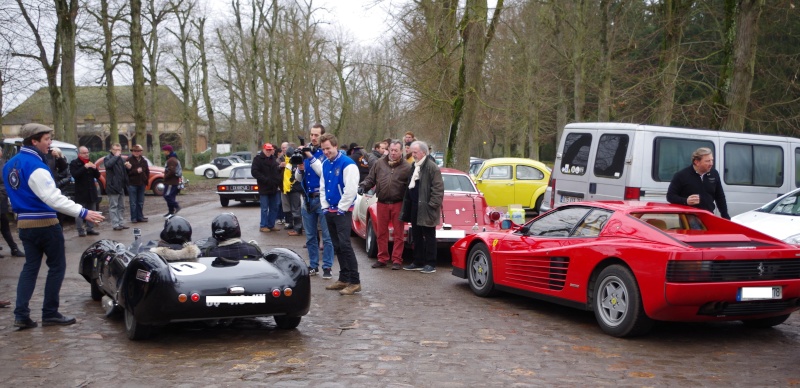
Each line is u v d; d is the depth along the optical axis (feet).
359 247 40.19
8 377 15.78
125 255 20.90
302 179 29.89
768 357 18.10
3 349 18.26
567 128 36.45
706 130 33.24
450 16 53.88
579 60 78.54
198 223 51.98
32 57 81.87
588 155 34.27
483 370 16.61
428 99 63.05
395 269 32.42
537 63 99.14
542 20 86.74
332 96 180.86
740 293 18.37
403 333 20.33
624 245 19.63
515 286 24.34
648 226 19.94
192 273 18.47
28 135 19.80
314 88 166.61
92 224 44.60
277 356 17.74
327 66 174.91
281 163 46.14
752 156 34.60
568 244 22.06
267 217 46.42
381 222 32.53
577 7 77.82
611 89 75.46
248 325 21.39
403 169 32.04
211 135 157.89
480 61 52.31
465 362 17.30
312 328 20.92
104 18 95.96
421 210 30.86
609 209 21.74
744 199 34.30
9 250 38.75
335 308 23.76
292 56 150.10
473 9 51.11
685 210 21.43
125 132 223.92
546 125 139.44
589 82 79.71
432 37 56.13
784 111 74.79
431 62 59.41
